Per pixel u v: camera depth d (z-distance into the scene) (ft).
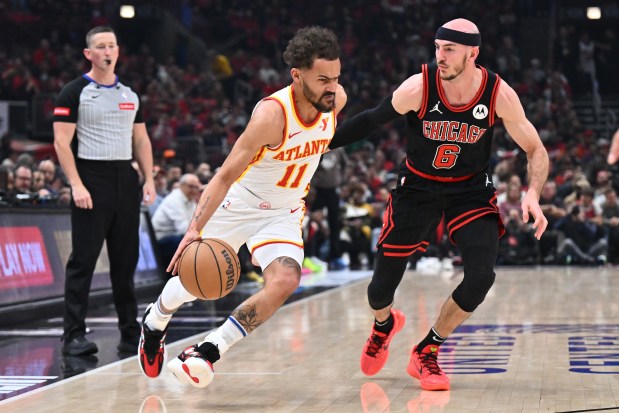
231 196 19.93
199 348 18.76
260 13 123.65
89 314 37.52
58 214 38.78
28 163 48.75
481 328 31.32
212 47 120.88
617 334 29.60
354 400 19.63
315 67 17.90
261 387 21.20
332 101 18.30
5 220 34.58
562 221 65.51
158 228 48.26
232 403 19.42
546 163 20.43
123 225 27.09
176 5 116.67
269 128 18.47
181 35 116.06
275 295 18.90
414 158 21.06
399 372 23.08
